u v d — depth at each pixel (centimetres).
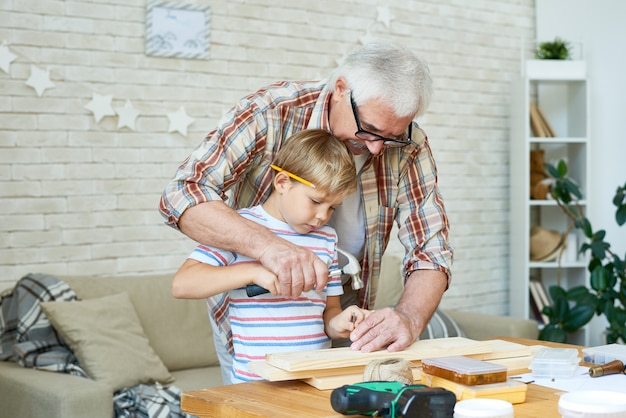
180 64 384
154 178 378
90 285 341
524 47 518
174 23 379
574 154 503
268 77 411
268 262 152
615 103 500
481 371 130
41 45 347
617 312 420
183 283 158
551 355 151
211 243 162
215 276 155
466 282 492
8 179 341
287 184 169
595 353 160
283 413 122
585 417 108
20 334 314
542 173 499
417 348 153
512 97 496
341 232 192
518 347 160
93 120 361
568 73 484
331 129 179
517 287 494
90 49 359
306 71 424
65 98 354
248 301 169
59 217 353
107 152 365
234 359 172
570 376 148
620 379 146
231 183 177
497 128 506
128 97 370
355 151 182
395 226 455
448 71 483
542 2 514
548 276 519
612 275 431
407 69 167
